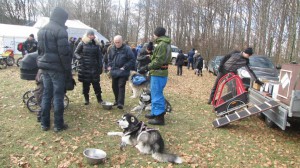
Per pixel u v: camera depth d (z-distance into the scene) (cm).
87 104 763
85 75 727
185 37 4425
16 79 1100
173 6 4900
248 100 742
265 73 1130
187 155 497
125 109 748
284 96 615
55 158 459
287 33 2273
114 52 720
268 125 702
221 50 3186
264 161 503
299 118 613
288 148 571
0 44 2591
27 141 512
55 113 552
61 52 524
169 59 615
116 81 740
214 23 3250
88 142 522
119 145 516
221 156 510
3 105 715
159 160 462
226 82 755
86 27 2658
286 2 2227
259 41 2497
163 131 607
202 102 943
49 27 521
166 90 1151
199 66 1947
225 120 661
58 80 540
